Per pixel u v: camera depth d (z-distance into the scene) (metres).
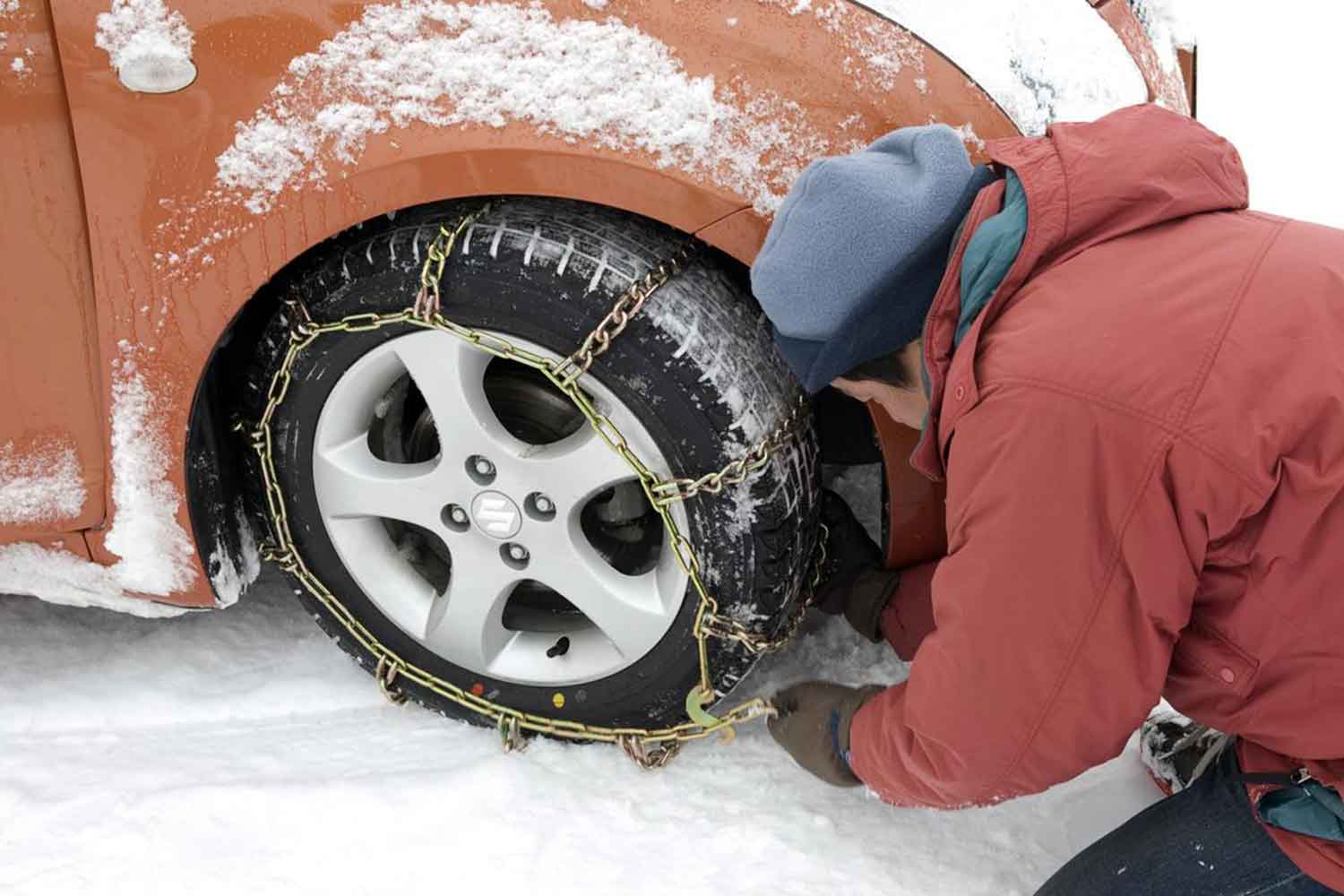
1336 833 1.19
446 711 1.83
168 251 1.47
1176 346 1.03
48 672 1.94
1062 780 1.27
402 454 1.80
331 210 1.43
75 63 1.39
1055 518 1.06
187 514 1.63
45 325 1.52
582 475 1.56
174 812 1.63
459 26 1.38
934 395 1.19
